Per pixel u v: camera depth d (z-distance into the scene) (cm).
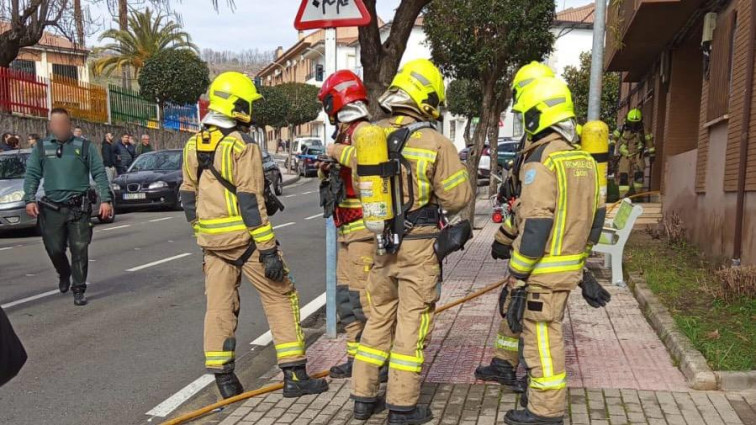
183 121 3456
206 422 423
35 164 742
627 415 414
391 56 638
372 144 378
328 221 584
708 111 942
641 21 1112
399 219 388
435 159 385
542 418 386
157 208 1869
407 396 396
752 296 638
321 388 466
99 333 638
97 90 2497
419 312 397
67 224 750
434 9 1367
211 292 452
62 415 449
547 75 399
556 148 373
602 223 407
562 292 380
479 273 873
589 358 523
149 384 505
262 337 628
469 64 1312
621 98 2248
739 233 773
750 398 438
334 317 591
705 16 966
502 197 433
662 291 696
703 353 494
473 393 456
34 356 570
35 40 1886
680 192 1113
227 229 436
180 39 3984
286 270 452
